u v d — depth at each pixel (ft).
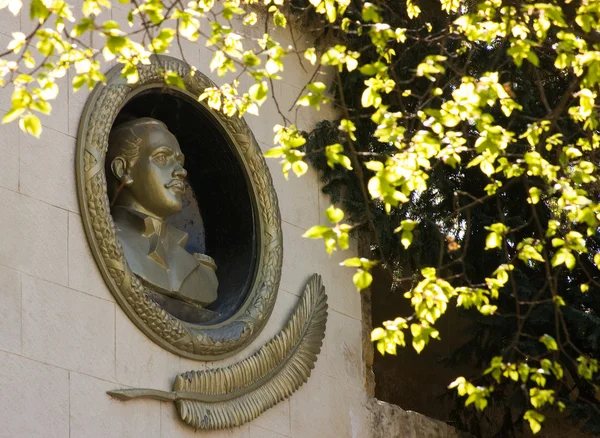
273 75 34.45
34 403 37.47
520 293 49.47
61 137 40.55
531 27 45.60
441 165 49.03
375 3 48.49
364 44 49.88
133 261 42.16
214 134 46.09
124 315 40.68
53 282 39.04
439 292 35.68
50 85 32.65
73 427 38.19
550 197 46.42
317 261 47.83
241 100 39.17
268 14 48.29
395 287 50.60
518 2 37.06
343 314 48.14
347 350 47.80
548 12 34.71
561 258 36.19
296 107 48.80
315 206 48.39
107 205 40.73
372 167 33.63
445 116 34.88
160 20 33.86
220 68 35.45
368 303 49.67
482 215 50.34
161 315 41.27
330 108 49.93
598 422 49.80
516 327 50.01
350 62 36.06
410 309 55.72
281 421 44.34
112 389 39.52
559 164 40.60
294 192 47.83
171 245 43.70
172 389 41.22
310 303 46.44
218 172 46.70
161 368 41.22
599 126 46.16
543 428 53.31
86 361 39.17
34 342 38.01
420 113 36.11
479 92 34.96
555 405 50.55
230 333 43.19
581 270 50.72
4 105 39.40
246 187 46.29
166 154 43.86
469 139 49.60
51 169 40.01
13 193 38.81
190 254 44.34
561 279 50.65
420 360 55.57
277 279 45.55
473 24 36.86
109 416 39.24
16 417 36.94
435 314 35.73
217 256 46.47
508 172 36.86
